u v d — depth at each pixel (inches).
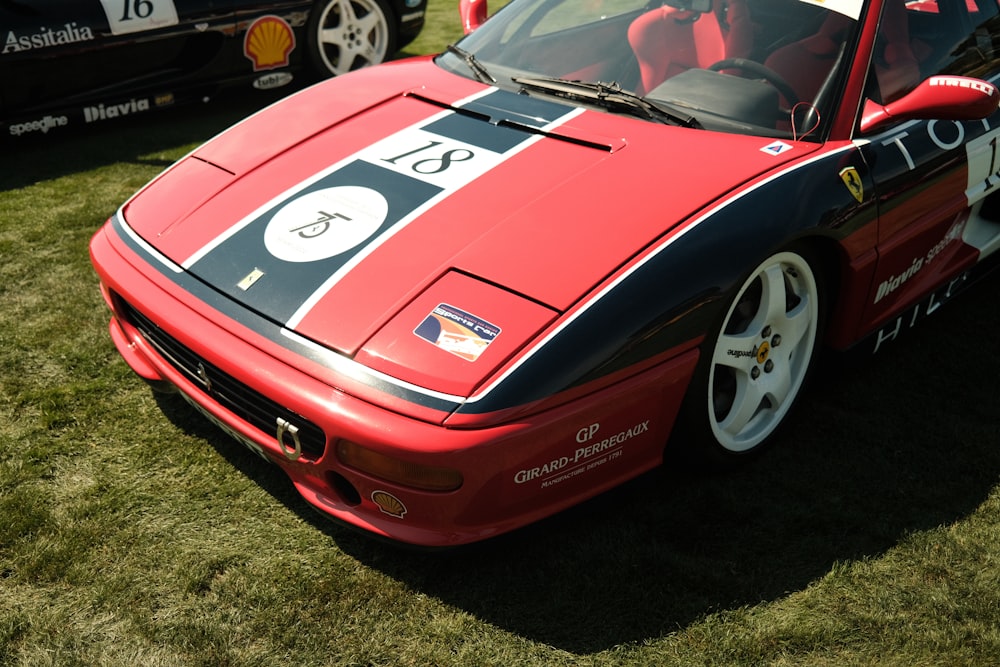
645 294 77.7
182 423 101.0
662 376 79.5
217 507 89.3
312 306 78.1
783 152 93.7
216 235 88.4
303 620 76.9
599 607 79.4
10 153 181.9
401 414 70.9
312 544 85.0
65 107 180.9
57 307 124.6
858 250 96.0
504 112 100.6
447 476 71.8
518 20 121.0
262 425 80.9
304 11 209.3
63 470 93.7
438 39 276.2
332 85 115.4
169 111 211.5
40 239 144.0
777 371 97.4
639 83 104.7
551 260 78.7
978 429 106.1
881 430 105.2
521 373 72.2
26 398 104.8
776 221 85.9
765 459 99.5
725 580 82.8
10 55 170.9
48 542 84.0
